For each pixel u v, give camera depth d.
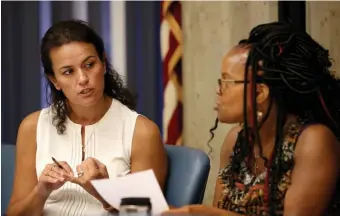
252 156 4.43
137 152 4.98
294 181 4.12
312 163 4.09
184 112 8.08
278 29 4.17
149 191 3.74
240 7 7.84
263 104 4.20
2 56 8.05
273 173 4.21
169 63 7.81
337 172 4.15
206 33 7.98
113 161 4.95
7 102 8.09
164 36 7.80
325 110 4.30
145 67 7.97
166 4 7.75
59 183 4.51
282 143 4.23
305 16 7.35
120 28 7.98
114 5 7.96
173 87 7.84
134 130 5.03
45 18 8.02
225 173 4.66
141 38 7.96
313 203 4.04
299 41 4.16
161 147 5.07
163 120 7.94
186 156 5.13
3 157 5.78
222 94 4.22
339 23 7.32
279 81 4.10
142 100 8.00
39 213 4.77
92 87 4.73
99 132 5.05
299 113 4.32
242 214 4.35
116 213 3.97
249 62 4.07
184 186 4.99
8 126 8.11
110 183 3.82
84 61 4.71
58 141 5.07
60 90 5.04
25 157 5.10
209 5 7.95
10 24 8.03
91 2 8.00
